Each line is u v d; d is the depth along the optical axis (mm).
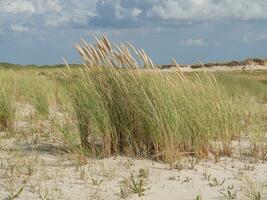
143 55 6113
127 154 5926
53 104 10828
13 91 10859
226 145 6324
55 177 4930
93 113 5945
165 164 5617
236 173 5371
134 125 6004
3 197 4281
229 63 45125
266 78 26266
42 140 7102
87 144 6129
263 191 4684
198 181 5004
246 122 7832
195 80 6699
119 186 4711
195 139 6031
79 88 6133
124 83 6074
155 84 6016
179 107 6043
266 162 5945
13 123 8133
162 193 4566
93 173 5125
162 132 5812
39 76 13688
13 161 5559
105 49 6133
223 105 6684
